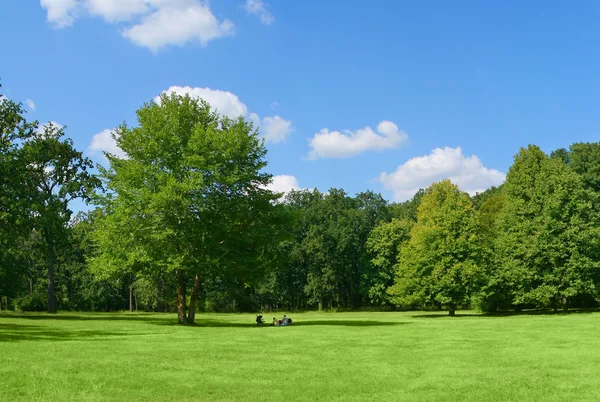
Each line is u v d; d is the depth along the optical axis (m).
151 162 39.47
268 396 11.71
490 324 37.00
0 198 46.78
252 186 40.78
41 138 55.97
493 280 58.03
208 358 17.33
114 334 27.48
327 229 93.94
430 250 60.38
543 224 56.00
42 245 55.41
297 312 89.75
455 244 59.56
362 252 93.75
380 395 11.84
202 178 35.84
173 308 82.31
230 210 38.66
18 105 52.25
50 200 51.91
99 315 61.31
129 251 38.25
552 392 12.17
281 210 41.81
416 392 12.16
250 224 40.47
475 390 12.38
